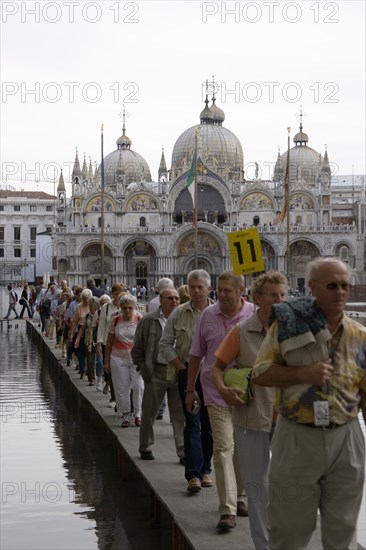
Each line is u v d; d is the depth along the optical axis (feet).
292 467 34.96
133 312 78.59
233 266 57.82
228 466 48.67
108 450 76.13
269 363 35.35
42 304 199.72
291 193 534.78
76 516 56.18
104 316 96.53
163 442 71.51
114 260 531.09
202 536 46.14
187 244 534.37
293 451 34.94
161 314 66.18
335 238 517.14
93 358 108.06
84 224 543.80
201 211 542.98
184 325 60.18
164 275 529.45
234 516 47.73
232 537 46.06
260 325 44.70
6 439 80.84
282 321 35.01
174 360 59.77
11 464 70.79
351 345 35.27
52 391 112.57
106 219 542.57
